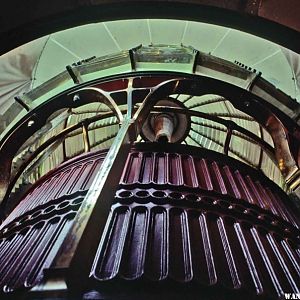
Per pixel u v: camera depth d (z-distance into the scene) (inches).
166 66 347.6
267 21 301.0
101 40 437.4
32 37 306.0
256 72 344.5
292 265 212.1
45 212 241.3
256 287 177.5
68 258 125.0
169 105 403.5
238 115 552.1
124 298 152.9
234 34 414.6
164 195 231.3
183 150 295.7
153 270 169.2
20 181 404.2
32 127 340.2
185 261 179.5
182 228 205.6
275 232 237.8
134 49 357.4
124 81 330.0
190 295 161.5
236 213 234.2
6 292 172.4
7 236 246.7
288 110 338.0
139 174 257.8
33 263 188.4
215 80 325.1
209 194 245.8
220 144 595.2
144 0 313.9
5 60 399.9
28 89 434.6
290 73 413.1
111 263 172.7
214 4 308.5
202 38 434.9
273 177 506.6
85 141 346.3
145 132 405.4
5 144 330.6
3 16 291.3
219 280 170.2
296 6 285.0
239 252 201.0
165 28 426.3
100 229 151.7
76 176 280.8
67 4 303.0
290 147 314.0
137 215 212.4
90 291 148.7
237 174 292.4
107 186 170.4
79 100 338.6
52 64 438.9
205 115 346.6
